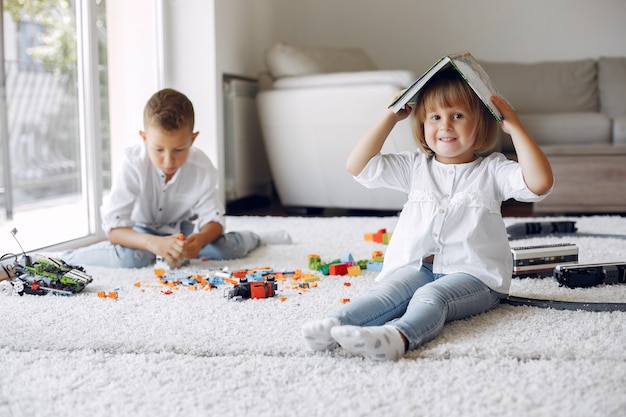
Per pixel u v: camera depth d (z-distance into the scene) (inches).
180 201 86.0
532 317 58.3
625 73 158.9
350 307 52.5
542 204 133.2
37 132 180.7
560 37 169.5
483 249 59.6
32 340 53.2
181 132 75.6
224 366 47.9
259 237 92.9
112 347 52.2
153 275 76.3
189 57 124.6
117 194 82.0
